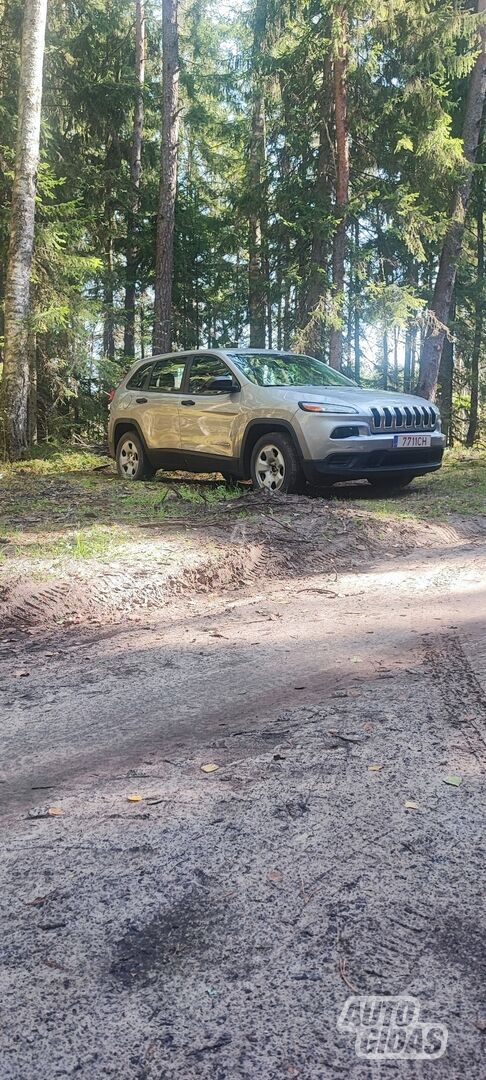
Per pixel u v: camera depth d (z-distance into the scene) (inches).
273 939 71.9
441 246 831.1
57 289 660.1
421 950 70.2
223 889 79.8
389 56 738.2
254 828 91.7
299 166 814.5
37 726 128.3
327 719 124.7
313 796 99.1
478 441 1029.2
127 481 445.7
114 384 721.0
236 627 186.4
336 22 668.7
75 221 660.1
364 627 180.2
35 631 188.5
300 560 255.9
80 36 812.0
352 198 766.5
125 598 209.5
